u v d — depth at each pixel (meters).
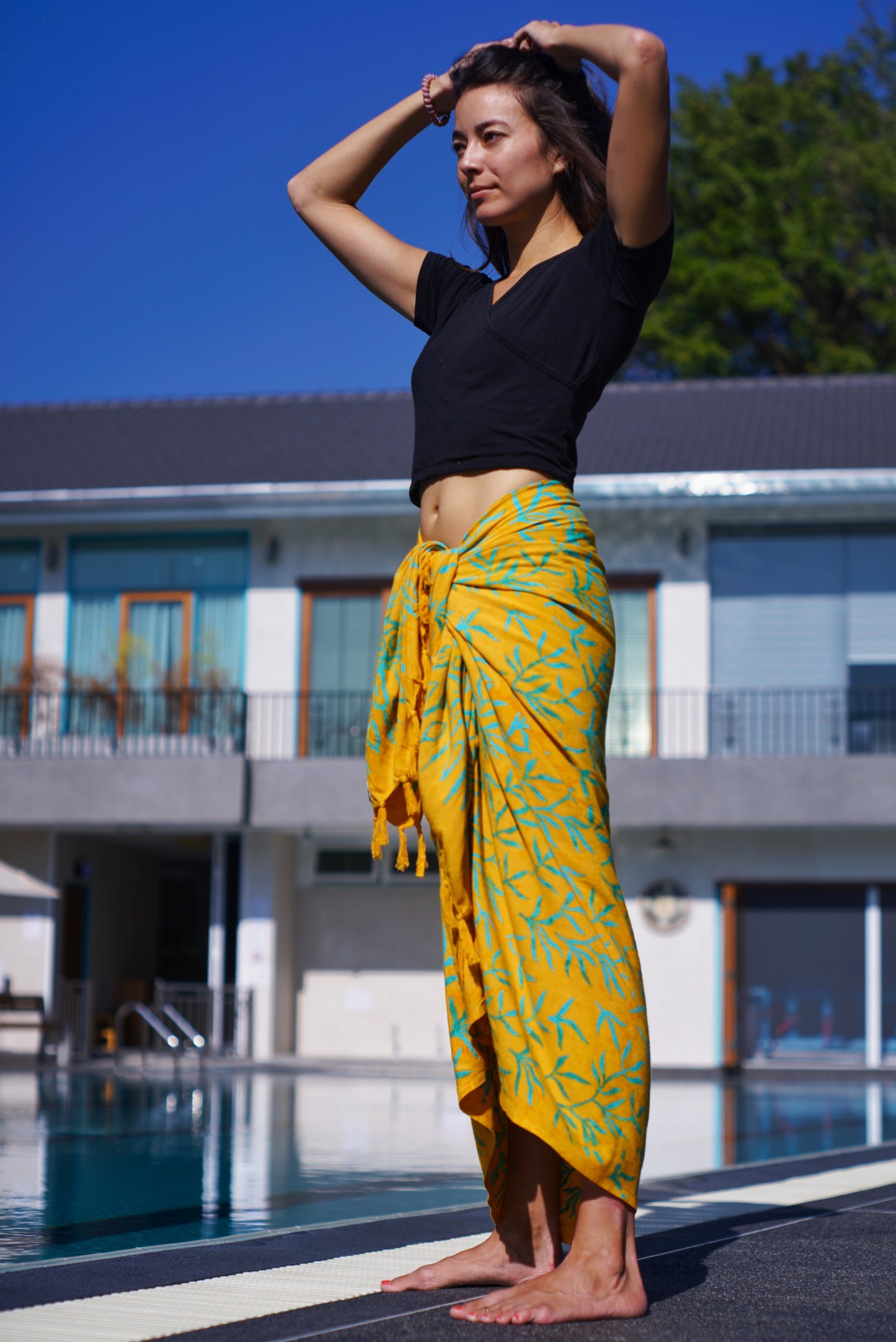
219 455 19.33
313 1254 2.71
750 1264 2.52
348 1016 18.11
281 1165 5.99
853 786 15.88
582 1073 2.15
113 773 16.92
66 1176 5.55
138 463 19.22
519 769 2.25
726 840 17.02
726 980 16.84
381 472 18.22
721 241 28.98
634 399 20.22
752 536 17.34
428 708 2.33
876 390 19.78
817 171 29.34
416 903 18.22
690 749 17.06
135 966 20.56
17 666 18.28
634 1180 2.15
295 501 17.28
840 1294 2.24
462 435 2.40
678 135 31.00
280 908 17.81
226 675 18.09
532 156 2.41
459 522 2.41
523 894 2.22
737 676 17.19
